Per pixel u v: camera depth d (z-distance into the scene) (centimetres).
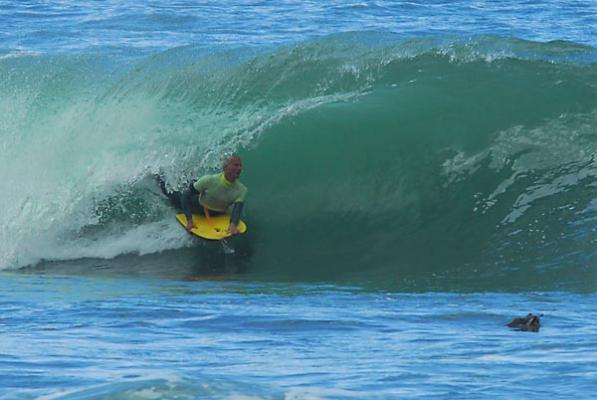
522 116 5644
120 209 5378
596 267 4609
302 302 3728
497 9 12888
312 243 5244
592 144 5491
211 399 1522
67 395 1566
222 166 5156
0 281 4572
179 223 5216
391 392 1925
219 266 4994
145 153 5588
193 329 2916
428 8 12925
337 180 5544
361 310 3378
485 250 4981
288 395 1590
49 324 2989
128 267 5025
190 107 5803
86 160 5625
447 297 4012
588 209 5147
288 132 5641
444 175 5491
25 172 5662
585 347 2545
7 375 2003
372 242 5209
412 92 5838
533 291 4209
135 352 2459
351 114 5688
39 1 13150
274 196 5509
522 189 5353
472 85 5831
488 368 2214
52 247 5259
